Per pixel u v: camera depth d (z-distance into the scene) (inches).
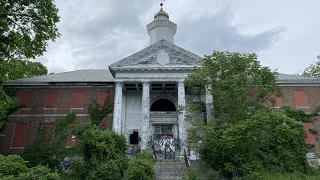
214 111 864.9
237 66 832.3
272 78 832.9
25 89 1218.0
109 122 1179.9
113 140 840.3
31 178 611.2
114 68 1133.1
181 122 1075.9
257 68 831.1
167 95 1278.3
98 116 1185.4
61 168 1062.4
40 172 644.7
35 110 1189.1
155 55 1159.6
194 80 879.1
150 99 1278.3
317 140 1138.7
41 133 1149.1
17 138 1144.8
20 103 1195.3
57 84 1219.9
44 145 1122.0
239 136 668.1
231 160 752.3
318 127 1159.6
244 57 834.2
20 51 949.2
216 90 819.4
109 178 729.0
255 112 770.8
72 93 1222.9
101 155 786.8
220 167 789.2
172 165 879.1
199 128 846.5
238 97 809.5
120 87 1130.0
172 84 1195.3
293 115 1109.1
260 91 821.2
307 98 1222.9
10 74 1221.7
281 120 717.3
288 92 1232.2
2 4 787.4
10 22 893.2
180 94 1109.7
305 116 1122.7
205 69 849.5
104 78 1269.7
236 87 782.5
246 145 708.0
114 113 1099.9
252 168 706.8
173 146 1086.4
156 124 1226.0
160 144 1091.3
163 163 899.4
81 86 1232.2
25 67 1316.4
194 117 1117.1
